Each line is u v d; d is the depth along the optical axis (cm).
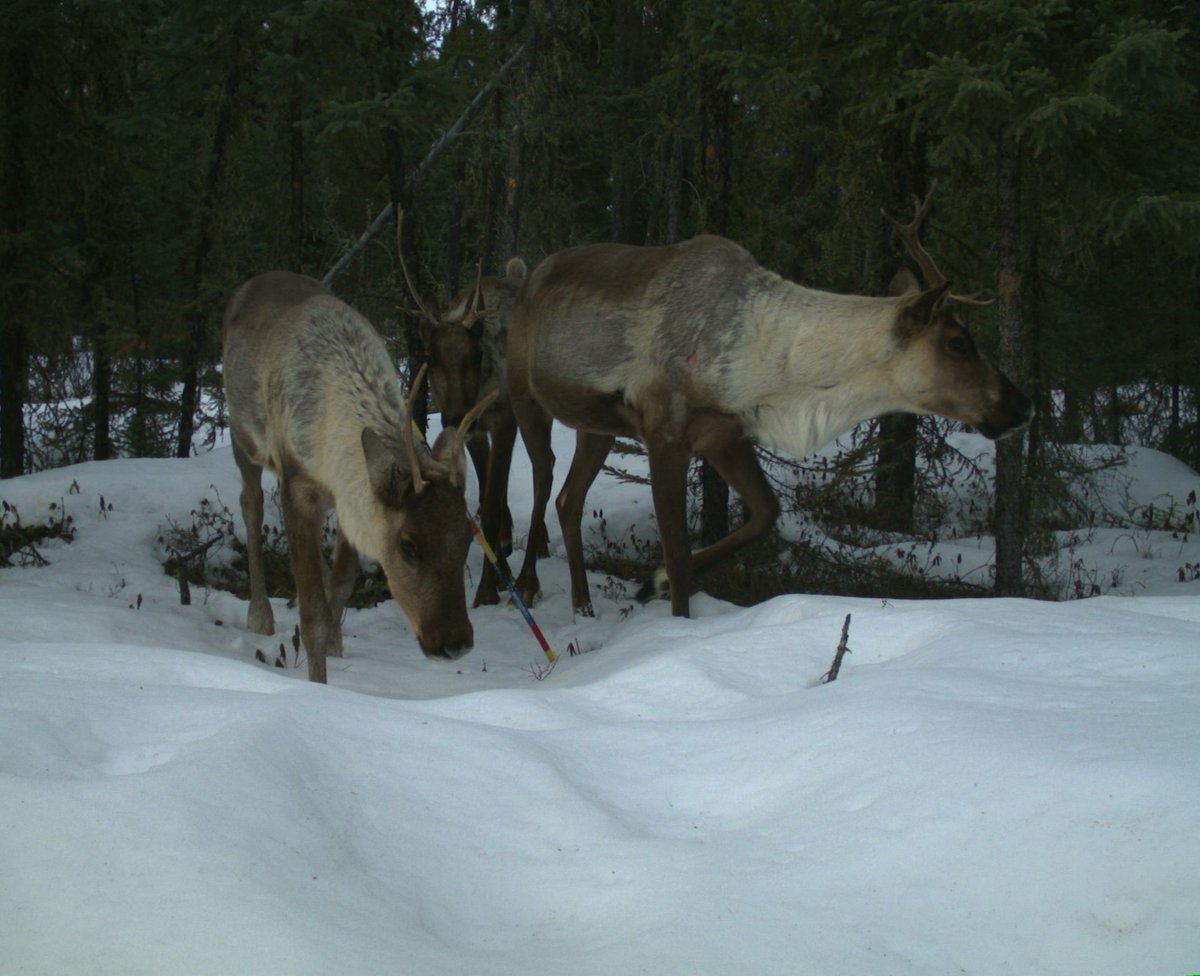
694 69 1084
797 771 368
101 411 1546
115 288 1534
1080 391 1485
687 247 777
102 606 762
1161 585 1105
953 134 856
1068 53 855
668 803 362
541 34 1223
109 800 298
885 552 1184
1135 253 1468
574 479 869
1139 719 371
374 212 1512
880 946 254
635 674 519
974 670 457
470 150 1452
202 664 512
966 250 1194
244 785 316
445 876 300
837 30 912
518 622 875
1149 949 245
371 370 605
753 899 276
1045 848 284
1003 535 912
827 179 1222
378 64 1209
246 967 233
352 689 630
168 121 1404
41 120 1399
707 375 745
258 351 679
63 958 236
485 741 382
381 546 530
